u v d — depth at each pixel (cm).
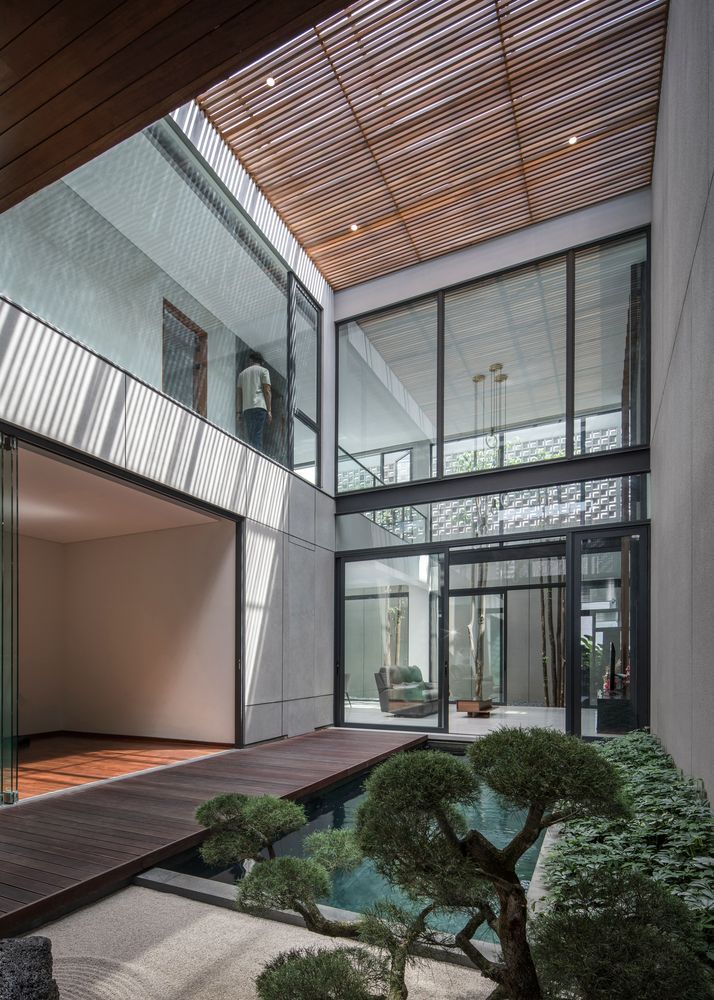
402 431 896
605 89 610
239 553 715
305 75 602
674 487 470
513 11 537
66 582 863
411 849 136
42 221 478
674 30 479
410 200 770
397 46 565
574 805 127
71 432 484
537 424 807
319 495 886
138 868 316
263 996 154
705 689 335
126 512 683
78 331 502
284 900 199
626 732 704
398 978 162
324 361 926
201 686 722
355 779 575
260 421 763
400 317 923
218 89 631
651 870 263
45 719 819
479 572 819
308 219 816
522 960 132
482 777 138
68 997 206
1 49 155
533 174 725
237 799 247
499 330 848
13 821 387
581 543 760
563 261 816
